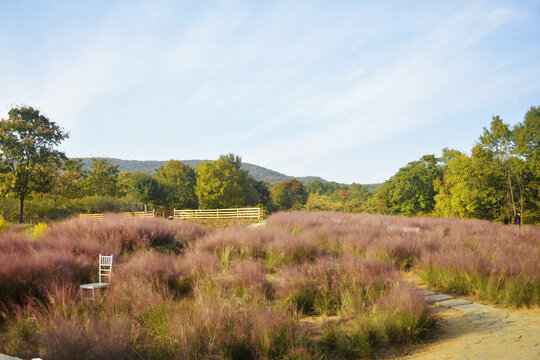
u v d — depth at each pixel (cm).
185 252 1073
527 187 3347
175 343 424
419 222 1936
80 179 6334
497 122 3412
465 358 402
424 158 4975
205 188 4716
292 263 908
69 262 768
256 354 422
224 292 652
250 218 2727
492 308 614
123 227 1397
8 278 619
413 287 592
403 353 439
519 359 388
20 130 3925
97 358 378
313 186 14000
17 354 423
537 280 684
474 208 3372
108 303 571
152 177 5666
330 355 438
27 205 4616
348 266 761
